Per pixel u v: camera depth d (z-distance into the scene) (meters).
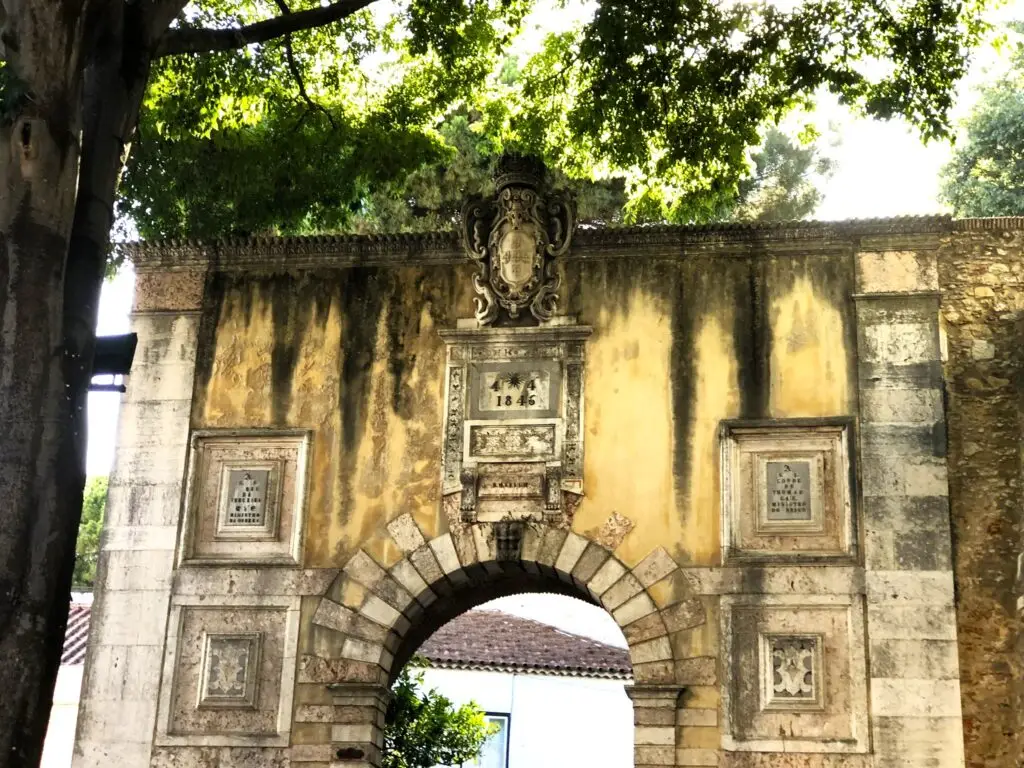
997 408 14.59
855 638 13.74
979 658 13.84
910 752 13.31
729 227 15.05
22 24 10.13
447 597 15.54
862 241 14.95
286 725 14.36
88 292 10.27
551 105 16.38
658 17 14.20
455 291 15.54
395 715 18.59
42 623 9.36
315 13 12.52
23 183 9.92
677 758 13.69
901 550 13.92
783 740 13.57
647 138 15.78
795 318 14.84
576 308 15.20
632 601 14.23
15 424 9.55
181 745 14.38
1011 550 14.12
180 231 16.84
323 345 15.57
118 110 10.83
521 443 14.89
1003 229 15.16
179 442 15.41
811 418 14.47
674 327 15.01
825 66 14.65
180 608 14.84
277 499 15.15
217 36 11.99
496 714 23.44
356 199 17.58
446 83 16.36
